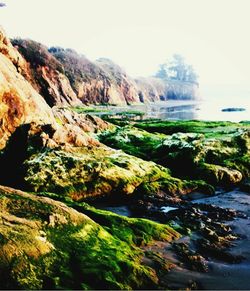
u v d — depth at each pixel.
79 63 153.88
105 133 45.59
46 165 26.03
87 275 12.84
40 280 12.20
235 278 14.34
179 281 13.84
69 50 162.75
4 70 33.47
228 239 18.66
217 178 31.22
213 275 14.52
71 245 14.31
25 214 15.24
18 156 28.27
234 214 23.16
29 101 33.38
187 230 19.08
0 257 12.35
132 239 16.94
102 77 158.38
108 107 138.75
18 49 112.31
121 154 31.31
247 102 196.12
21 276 12.08
